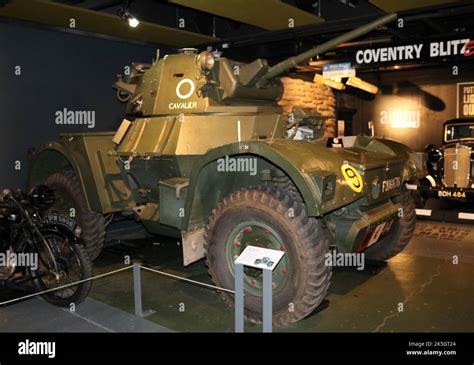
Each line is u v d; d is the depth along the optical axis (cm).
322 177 330
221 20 728
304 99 849
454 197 744
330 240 391
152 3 664
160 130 449
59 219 405
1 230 419
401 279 464
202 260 545
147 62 727
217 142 430
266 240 366
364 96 1102
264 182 399
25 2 512
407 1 518
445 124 828
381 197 410
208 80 436
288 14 577
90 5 582
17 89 588
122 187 496
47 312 396
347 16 616
